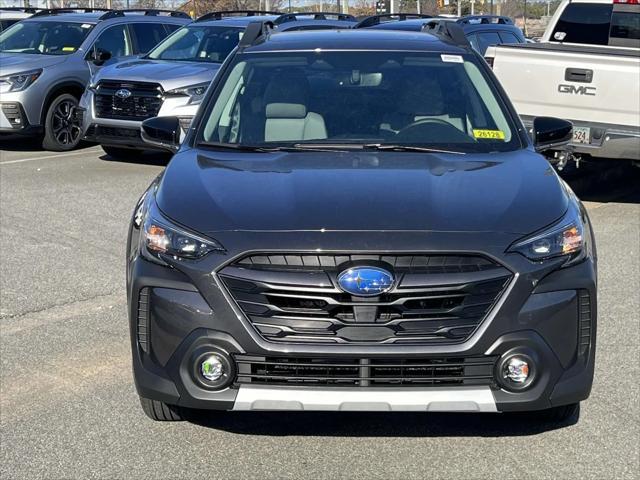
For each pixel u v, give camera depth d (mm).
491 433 4059
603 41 9906
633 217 8625
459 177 4043
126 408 4309
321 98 4941
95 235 7625
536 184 3984
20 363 4840
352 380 3467
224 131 4773
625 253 7230
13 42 13094
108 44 13102
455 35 5590
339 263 3434
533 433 4059
